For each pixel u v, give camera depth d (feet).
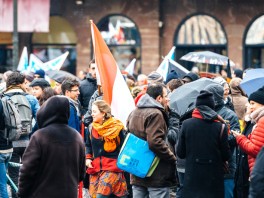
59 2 134.62
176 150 48.08
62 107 40.04
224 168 47.62
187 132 46.91
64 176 39.58
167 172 48.24
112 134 51.70
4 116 51.78
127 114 56.90
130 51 132.67
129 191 57.41
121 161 48.24
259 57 129.18
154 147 47.29
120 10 132.57
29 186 39.19
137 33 132.26
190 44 131.85
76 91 56.49
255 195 35.81
